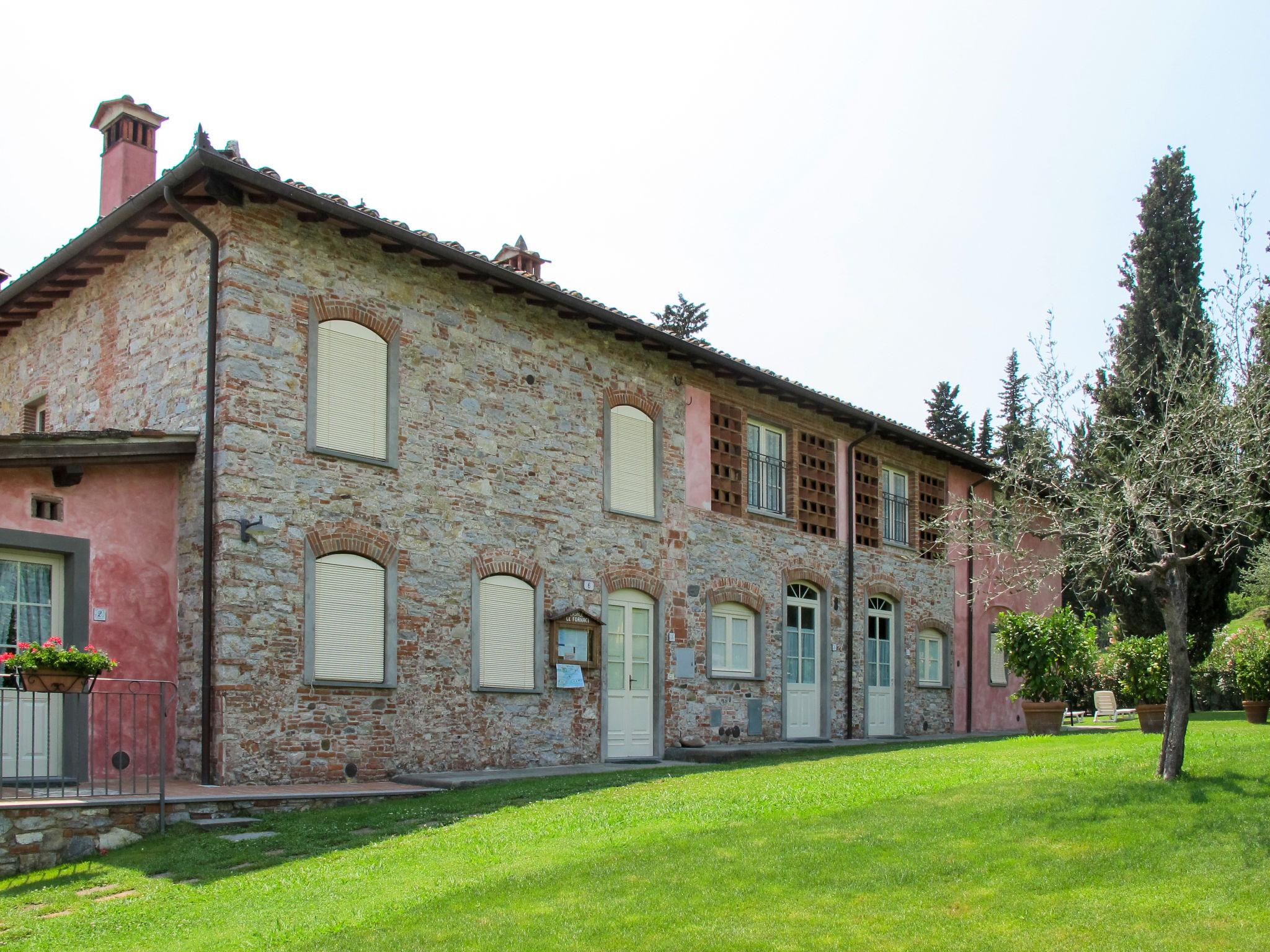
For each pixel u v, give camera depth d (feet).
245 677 37.35
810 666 64.03
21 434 35.09
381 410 42.70
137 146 48.29
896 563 71.87
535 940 20.13
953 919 20.61
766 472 62.80
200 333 39.47
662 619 53.93
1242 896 21.42
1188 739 41.81
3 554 35.47
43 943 22.21
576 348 50.93
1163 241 77.36
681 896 22.34
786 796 32.27
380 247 43.01
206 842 30.58
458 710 43.93
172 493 39.45
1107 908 20.94
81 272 45.14
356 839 30.25
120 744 33.09
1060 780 32.24
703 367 57.00
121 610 37.58
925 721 73.10
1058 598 81.66
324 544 39.99
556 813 31.91
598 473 51.44
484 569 45.52
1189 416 33.78
